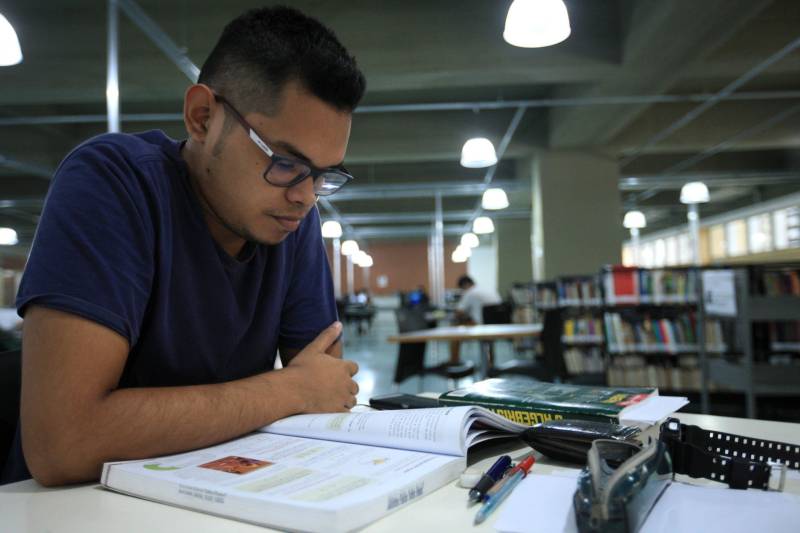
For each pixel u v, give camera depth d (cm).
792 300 367
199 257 83
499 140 894
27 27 534
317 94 67
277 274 97
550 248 892
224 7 515
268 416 74
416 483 52
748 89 794
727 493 50
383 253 2161
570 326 652
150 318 78
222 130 71
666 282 508
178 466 57
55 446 57
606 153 901
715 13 454
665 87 627
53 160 857
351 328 1595
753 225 1366
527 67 564
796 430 75
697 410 462
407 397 93
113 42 379
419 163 1162
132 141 81
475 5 566
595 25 564
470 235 1504
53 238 64
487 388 89
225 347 89
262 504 46
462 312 707
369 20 566
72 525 46
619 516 40
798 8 567
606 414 69
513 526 43
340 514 43
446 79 592
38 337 60
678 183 1130
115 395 62
